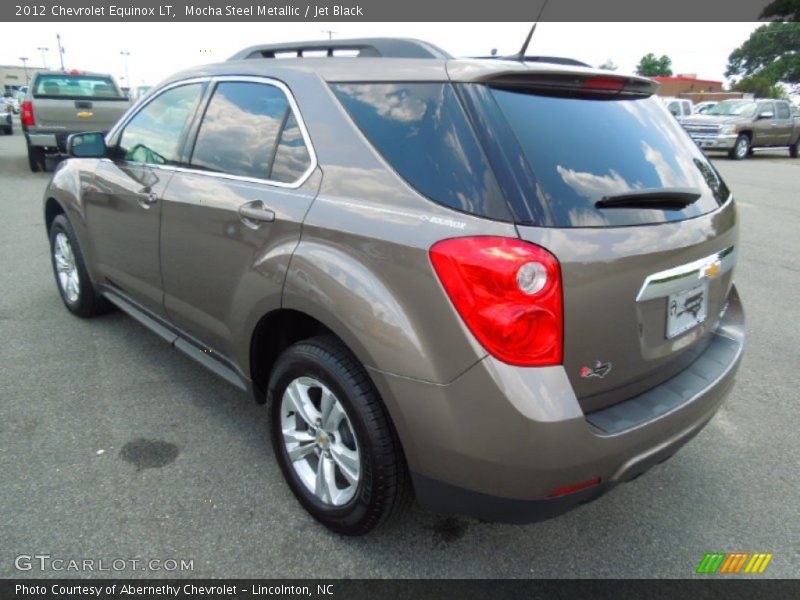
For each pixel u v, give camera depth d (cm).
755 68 6288
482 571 233
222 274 275
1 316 456
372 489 220
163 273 323
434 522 256
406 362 196
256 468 287
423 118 213
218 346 296
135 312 372
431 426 195
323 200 230
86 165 398
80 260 424
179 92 332
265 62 283
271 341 274
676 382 229
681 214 222
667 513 267
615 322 198
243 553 236
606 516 265
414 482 211
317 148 240
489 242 183
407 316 197
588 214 195
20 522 246
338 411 232
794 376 398
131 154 359
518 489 189
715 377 237
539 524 259
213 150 294
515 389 181
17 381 359
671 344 226
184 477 279
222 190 275
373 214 211
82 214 398
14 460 285
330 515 241
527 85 215
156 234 319
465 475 195
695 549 247
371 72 236
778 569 238
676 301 222
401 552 240
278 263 237
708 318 250
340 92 241
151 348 410
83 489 267
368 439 216
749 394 373
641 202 208
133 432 312
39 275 557
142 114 359
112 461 288
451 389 190
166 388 358
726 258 250
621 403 211
